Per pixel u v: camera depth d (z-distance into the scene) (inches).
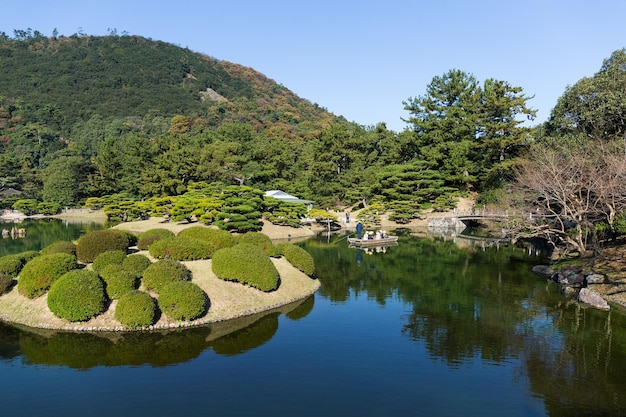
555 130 1566.2
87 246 681.0
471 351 491.2
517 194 1320.1
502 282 842.8
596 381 418.3
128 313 528.4
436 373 431.8
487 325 581.9
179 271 593.9
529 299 713.6
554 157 1103.6
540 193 1018.7
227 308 602.9
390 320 601.6
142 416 344.5
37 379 411.5
